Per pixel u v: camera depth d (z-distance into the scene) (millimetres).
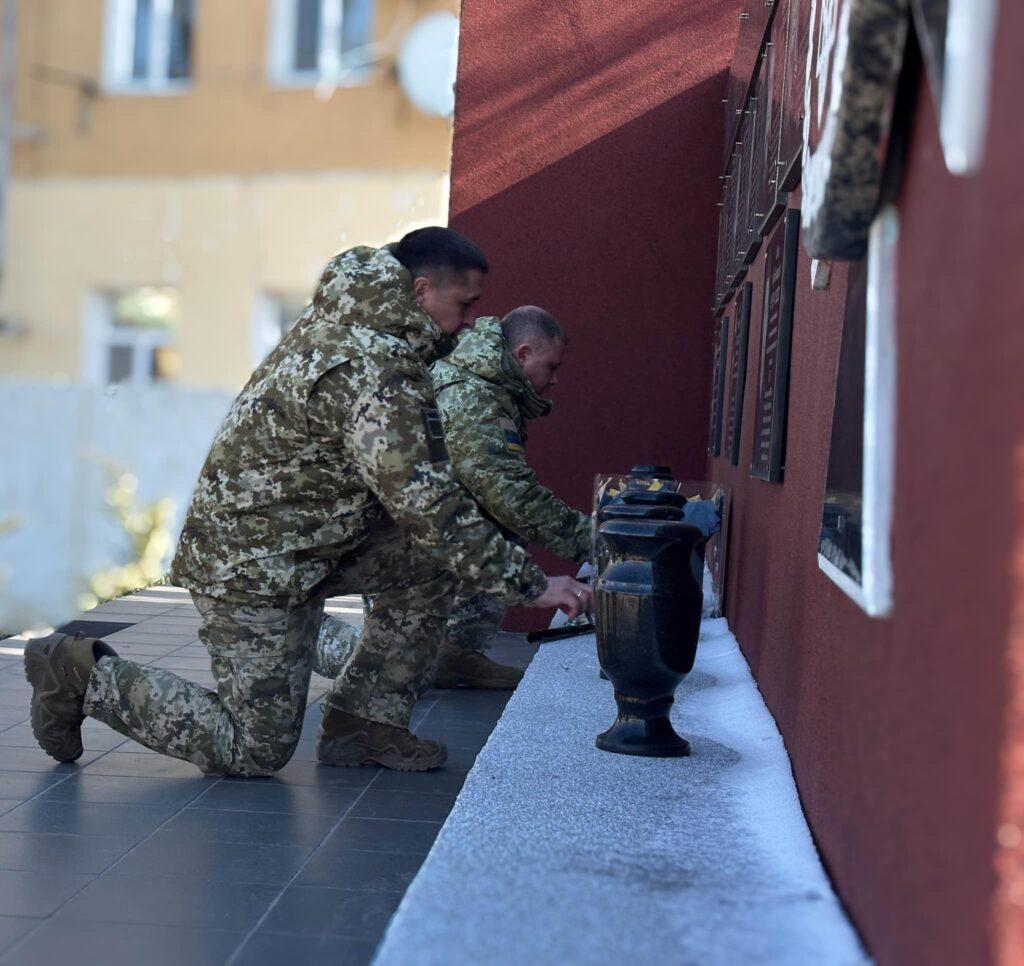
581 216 6367
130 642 5570
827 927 1792
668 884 1974
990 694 1180
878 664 1735
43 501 7848
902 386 1628
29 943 2266
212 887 2578
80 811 3082
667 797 2486
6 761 3545
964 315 1321
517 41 6395
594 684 3627
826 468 2377
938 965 1319
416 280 3174
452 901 1883
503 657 5609
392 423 3043
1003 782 1132
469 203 6406
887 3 1483
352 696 3592
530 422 6391
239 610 3277
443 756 3611
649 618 2793
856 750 1879
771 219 3537
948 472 1368
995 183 1214
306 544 3236
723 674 3816
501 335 4211
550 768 2691
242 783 3385
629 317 6348
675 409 6324
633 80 6355
